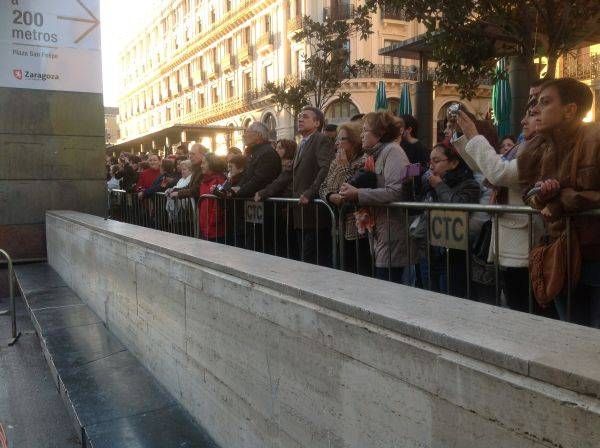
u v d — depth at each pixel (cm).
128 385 353
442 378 139
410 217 340
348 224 387
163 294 332
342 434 179
